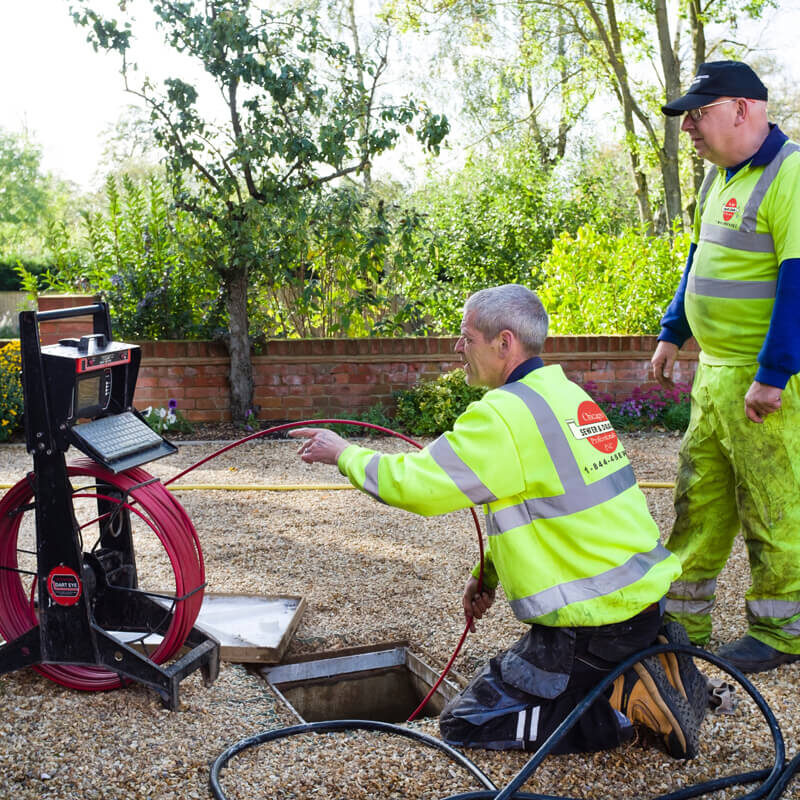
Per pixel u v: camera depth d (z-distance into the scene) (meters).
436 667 3.51
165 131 7.73
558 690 2.55
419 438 7.92
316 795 2.52
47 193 46.00
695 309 3.38
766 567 3.34
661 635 2.71
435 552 4.82
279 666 3.51
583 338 8.55
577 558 2.52
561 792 2.54
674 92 15.38
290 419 8.34
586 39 16.75
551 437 2.48
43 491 2.95
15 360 7.83
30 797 2.49
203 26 7.28
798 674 3.32
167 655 3.16
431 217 14.67
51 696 3.07
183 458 7.04
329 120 7.75
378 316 9.62
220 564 4.57
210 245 7.75
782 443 3.23
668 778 2.63
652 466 6.92
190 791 2.53
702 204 3.51
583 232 10.05
